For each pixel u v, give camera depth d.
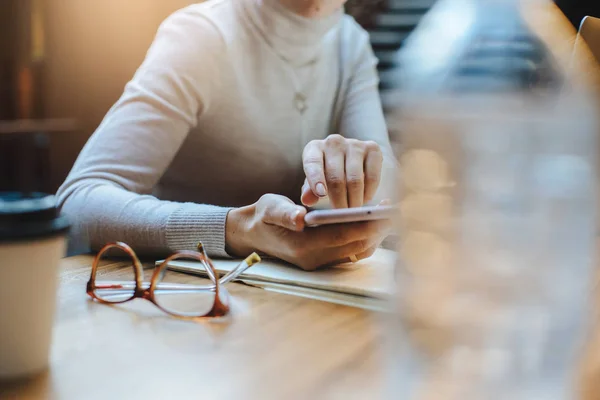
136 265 0.65
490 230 0.31
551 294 0.32
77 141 2.89
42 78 2.80
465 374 0.33
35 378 0.45
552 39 0.33
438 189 0.32
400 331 0.34
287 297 0.69
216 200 1.48
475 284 0.32
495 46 0.31
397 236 0.34
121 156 1.12
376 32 1.62
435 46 0.32
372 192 0.95
